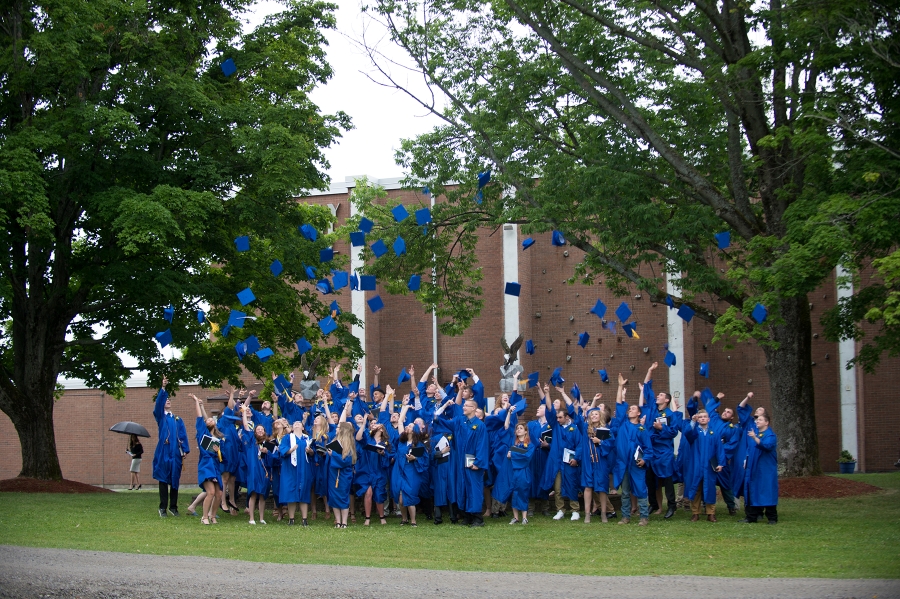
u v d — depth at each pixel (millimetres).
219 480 14750
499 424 14766
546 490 15281
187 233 20484
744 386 28047
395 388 30656
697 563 10391
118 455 33969
